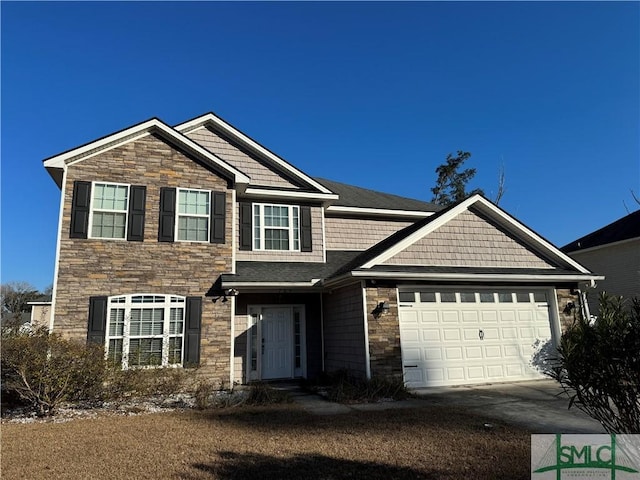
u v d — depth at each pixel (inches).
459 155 1417.3
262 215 566.3
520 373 486.6
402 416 317.7
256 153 593.0
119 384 366.6
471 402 370.6
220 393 428.5
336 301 510.9
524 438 249.6
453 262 485.7
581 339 163.8
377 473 196.9
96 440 259.8
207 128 589.3
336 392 401.1
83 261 435.5
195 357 445.7
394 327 445.1
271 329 538.3
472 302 488.1
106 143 461.1
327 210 621.3
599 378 157.0
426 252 478.6
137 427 295.0
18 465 212.1
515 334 495.2
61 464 213.5
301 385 490.0
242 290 505.7
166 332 444.8
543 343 502.9
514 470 196.1
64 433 278.5
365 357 430.0
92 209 450.0
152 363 408.5
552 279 495.2
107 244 446.3
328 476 193.9
